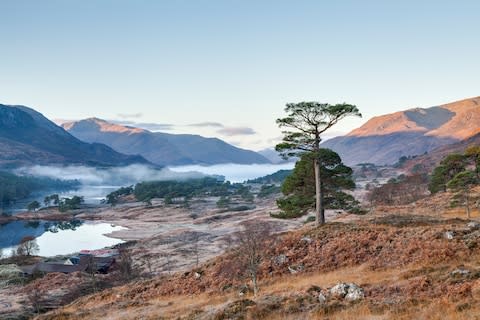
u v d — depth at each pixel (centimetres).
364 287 2853
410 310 2170
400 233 4069
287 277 3891
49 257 11925
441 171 9525
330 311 2439
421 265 3253
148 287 4822
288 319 2441
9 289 8275
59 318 4009
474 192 8044
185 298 4112
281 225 13012
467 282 2384
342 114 4744
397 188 12800
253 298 3183
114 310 4034
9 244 16200
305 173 5231
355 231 4409
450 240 3550
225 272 4425
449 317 1948
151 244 13262
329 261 3959
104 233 18312
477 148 8806
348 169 5175
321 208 5047
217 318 2669
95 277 8531
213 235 14112
